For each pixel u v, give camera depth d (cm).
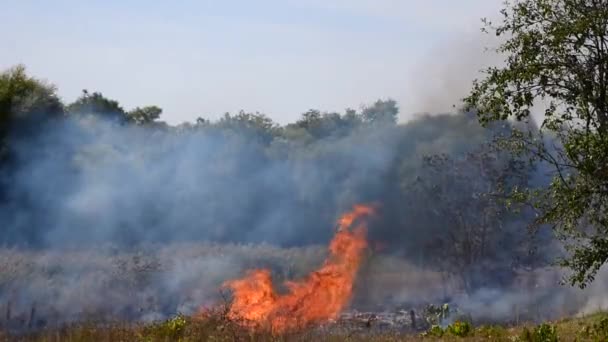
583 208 1697
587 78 1720
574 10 1734
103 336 1645
